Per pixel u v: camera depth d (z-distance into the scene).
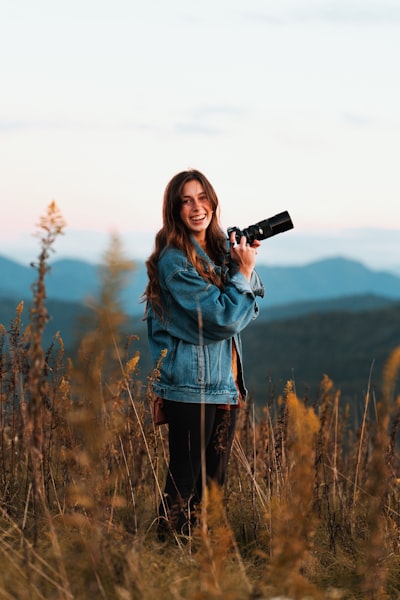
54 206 2.65
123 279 2.28
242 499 4.27
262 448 5.03
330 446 5.06
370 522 3.00
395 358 2.74
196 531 3.07
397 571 3.46
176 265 3.90
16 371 3.72
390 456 3.91
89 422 2.68
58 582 2.86
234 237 4.08
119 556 2.93
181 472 3.93
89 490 2.93
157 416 4.01
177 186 3.99
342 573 3.49
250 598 2.73
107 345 2.36
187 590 2.92
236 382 4.18
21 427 3.25
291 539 2.75
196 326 3.89
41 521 3.54
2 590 2.70
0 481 3.88
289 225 4.13
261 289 4.26
